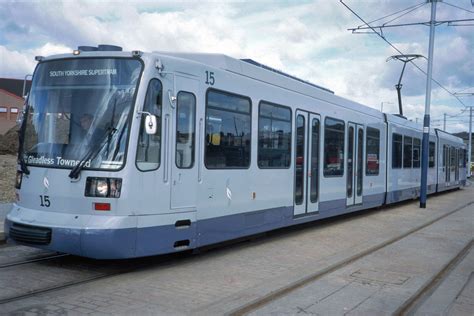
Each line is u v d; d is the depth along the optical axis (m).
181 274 7.37
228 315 5.47
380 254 9.41
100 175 6.84
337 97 13.40
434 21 19.61
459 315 5.92
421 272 8.02
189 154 7.80
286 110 10.70
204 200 8.11
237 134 9.00
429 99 19.84
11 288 6.30
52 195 7.07
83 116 7.18
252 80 9.49
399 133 18.92
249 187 9.34
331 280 7.28
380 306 6.07
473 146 84.31
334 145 13.09
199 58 8.62
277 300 6.16
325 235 11.71
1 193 15.65
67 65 7.47
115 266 7.64
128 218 6.82
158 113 7.25
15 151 31.30
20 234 7.09
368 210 17.94
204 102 8.12
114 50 7.52
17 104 57.84
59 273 7.12
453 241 11.16
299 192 11.26
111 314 5.42
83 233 6.67
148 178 7.07
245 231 9.23
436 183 25.27
